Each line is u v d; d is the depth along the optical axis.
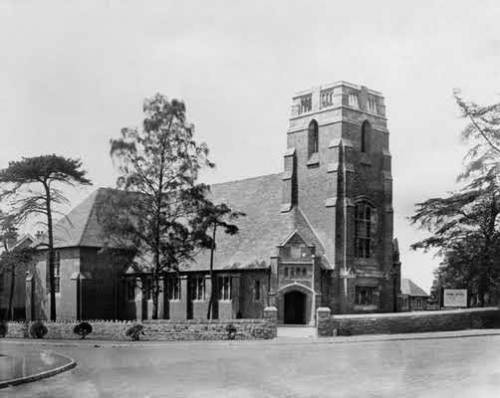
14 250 59.00
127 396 20.02
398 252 62.53
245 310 56.69
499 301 59.09
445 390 19.58
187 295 61.97
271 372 25.16
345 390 20.12
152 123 50.25
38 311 70.88
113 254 52.78
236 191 68.25
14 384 22.94
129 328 45.84
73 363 29.00
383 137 62.41
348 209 57.50
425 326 47.12
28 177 55.75
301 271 54.38
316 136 61.03
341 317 44.06
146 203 50.28
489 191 56.12
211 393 20.25
